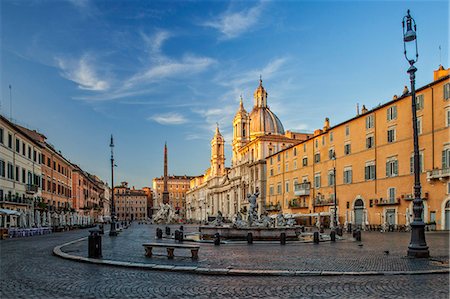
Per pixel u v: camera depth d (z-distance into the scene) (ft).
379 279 42.55
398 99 168.45
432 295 34.53
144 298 33.99
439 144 147.64
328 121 262.88
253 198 128.47
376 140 183.62
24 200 170.81
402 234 137.80
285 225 124.26
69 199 276.21
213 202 501.15
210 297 34.35
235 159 433.07
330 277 43.96
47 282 41.24
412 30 63.82
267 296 34.65
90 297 34.37
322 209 231.30
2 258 62.95
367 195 188.34
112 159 140.97
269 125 394.73
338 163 214.90
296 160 269.03
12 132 159.94
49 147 212.64
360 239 105.29
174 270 48.14
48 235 143.02
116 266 52.39
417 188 62.08
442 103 147.13
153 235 140.87
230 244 91.30
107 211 632.38
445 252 68.03
